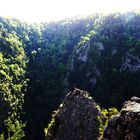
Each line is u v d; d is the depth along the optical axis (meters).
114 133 17.59
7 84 123.81
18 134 48.62
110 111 30.97
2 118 106.50
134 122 16.56
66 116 29.84
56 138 28.97
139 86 135.62
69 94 31.84
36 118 128.50
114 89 137.38
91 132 27.22
